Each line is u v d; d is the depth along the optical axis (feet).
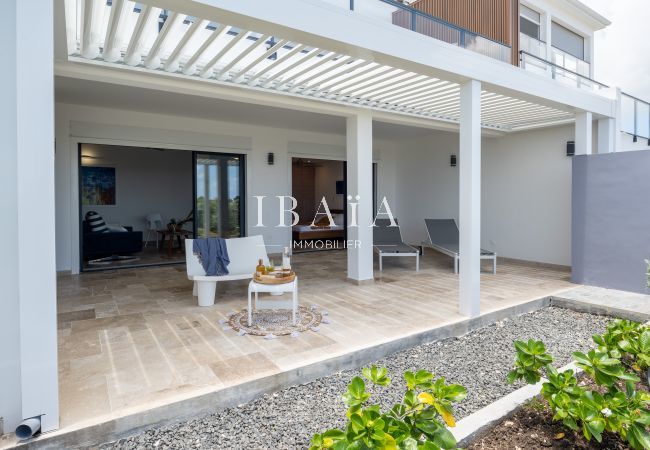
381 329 12.00
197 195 24.40
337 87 15.58
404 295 16.34
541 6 25.44
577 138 18.97
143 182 35.63
